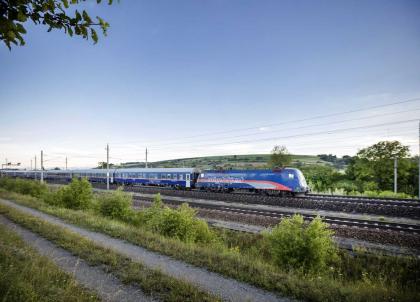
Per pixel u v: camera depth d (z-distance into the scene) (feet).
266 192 107.24
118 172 170.30
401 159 123.44
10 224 47.47
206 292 21.53
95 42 9.73
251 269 26.43
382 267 34.01
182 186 137.90
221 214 64.90
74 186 76.84
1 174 297.74
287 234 33.73
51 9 8.84
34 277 19.56
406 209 63.67
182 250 32.81
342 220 57.41
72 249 31.83
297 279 24.61
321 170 146.82
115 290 21.48
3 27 8.12
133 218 57.06
